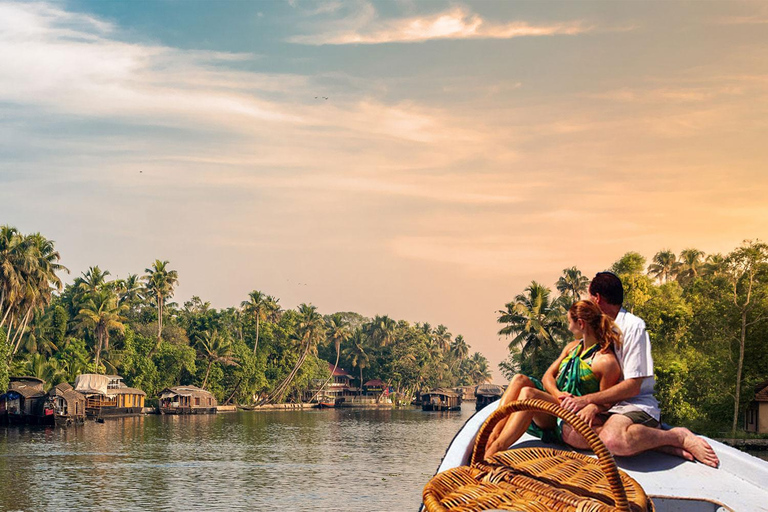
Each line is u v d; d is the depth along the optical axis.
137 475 34.75
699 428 45.50
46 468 36.69
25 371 70.12
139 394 80.19
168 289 96.19
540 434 4.36
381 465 39.25
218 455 43.44
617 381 4.27
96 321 78.06
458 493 3.00
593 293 4.56
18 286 63.59
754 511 3.64
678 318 47.97
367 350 151.25
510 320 57.75
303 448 48.28
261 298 110.19
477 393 106.19
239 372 98.38
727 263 45.56
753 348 44.50
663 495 3.83
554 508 2.80
